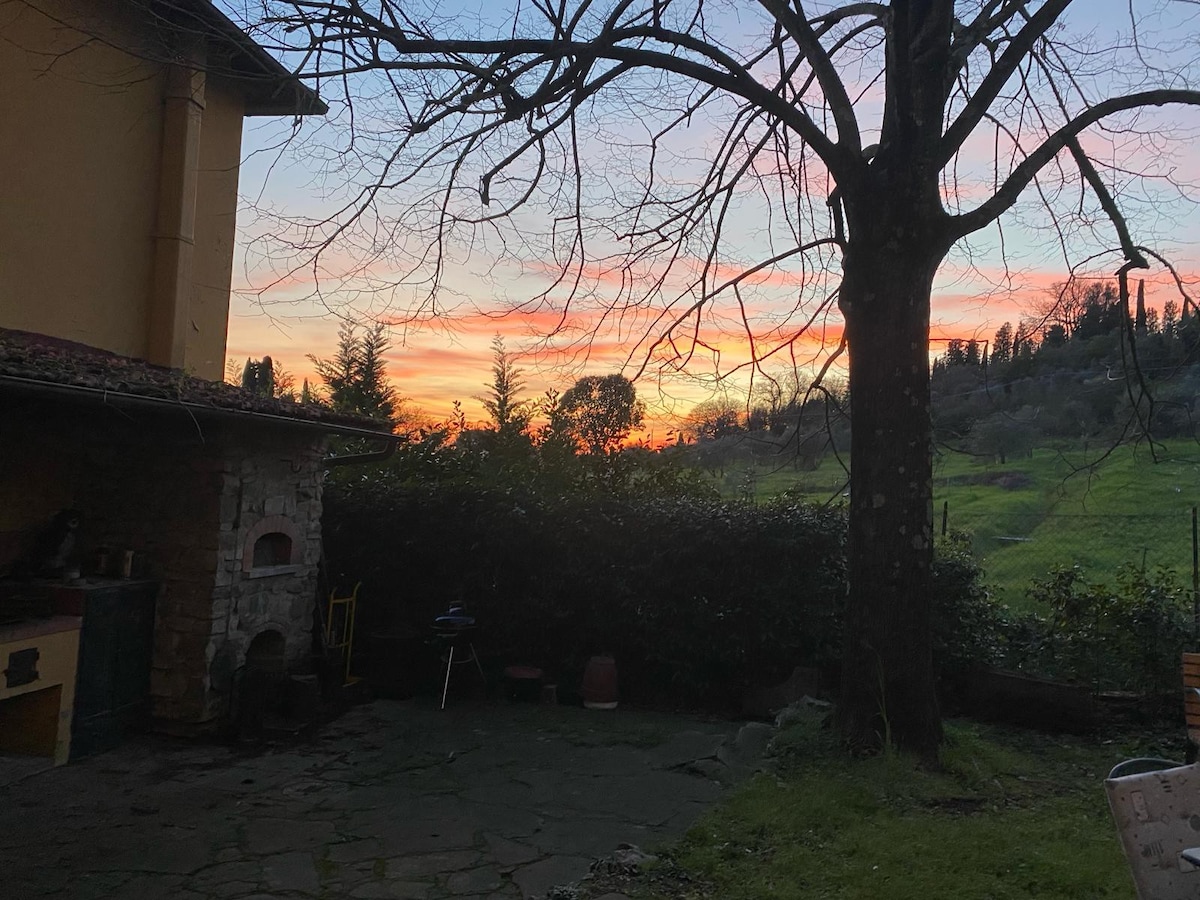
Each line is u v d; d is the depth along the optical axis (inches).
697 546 331.9
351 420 314.0
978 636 321.1
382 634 344.8
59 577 258.1
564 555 351.9
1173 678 290.0
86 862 175.6
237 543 283.0
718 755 255.1
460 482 389.4
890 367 233.0
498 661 360.5
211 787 225.9
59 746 239.0
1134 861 104.5
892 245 232.8
